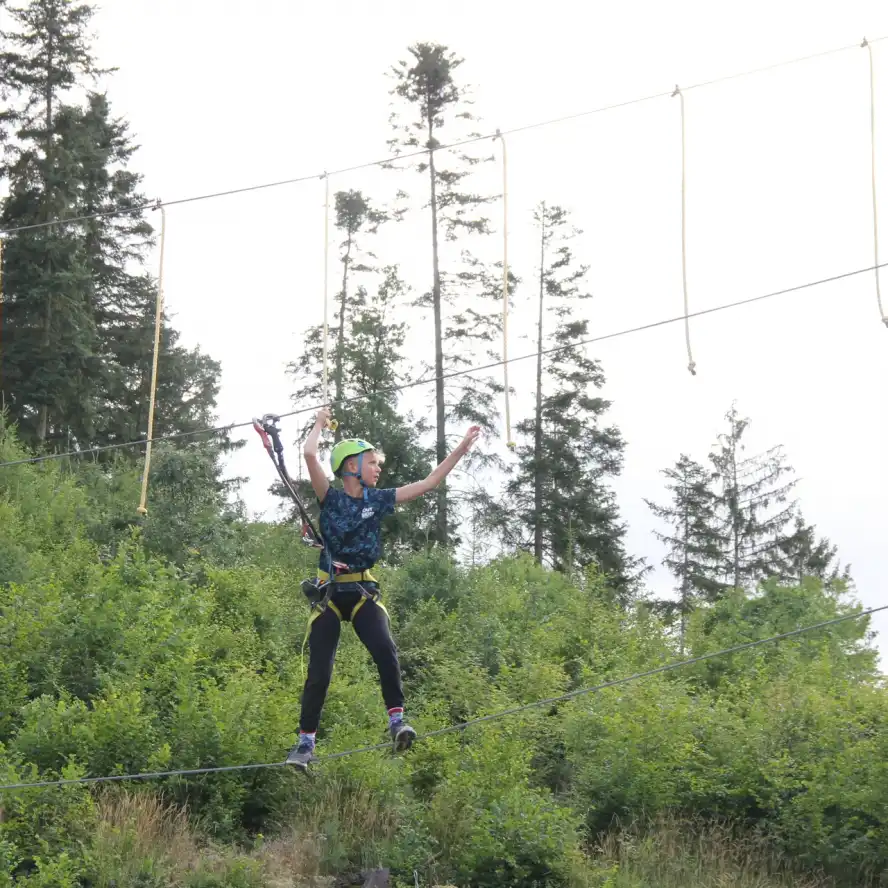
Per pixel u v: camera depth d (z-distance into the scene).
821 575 47.22
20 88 39.44
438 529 36.31
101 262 44.09
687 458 49.53
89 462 36.88
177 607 19.02
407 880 14.97
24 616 18.20
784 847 16.47
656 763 16.84
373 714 17.88
